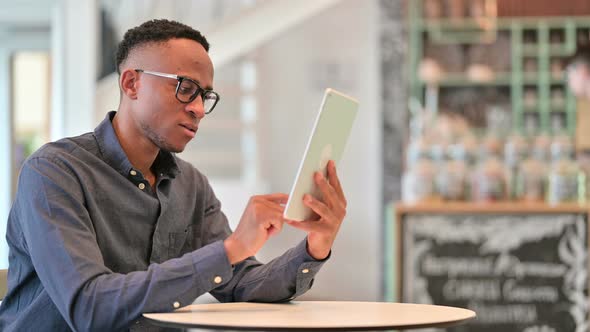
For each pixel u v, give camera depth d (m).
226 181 7.43
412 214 3.69
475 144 4.20
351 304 1.88
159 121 1.85
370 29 7.62
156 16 6.32
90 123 5.91
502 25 7.87
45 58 6.86
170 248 2.03
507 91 7.92
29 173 1.81
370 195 7.54
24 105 6.86
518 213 3.63
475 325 3.62
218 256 1.67
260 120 7.53
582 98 7.43
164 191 2.01
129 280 1.66
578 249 3.60
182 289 1.65
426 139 4.15
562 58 7.88
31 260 1.88
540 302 3.60
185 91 1.84
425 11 7.79
